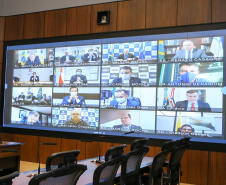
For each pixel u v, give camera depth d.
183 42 6.47
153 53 6.71
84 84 7.36
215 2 6.27
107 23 7.20
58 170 1.88
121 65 7.00
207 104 6.17
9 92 8.28
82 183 2.89
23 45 8.23
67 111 7.51
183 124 6.33
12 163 6.13
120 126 6.89
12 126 8.17
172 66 6.52
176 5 6.59
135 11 6.97
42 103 7.85
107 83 7.11
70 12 7.71
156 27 6.73
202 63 6.28
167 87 6.53
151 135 6.58
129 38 6.98
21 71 8.19
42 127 7.80
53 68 7.79
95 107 7.19
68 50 7.64
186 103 6.34
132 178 3.47
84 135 7.24
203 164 6.12
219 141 6.04
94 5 7.43
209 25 6.28
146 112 6.67
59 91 7.66
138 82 6.80
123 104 6.90
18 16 8.36
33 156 7.81
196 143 6.20
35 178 1.75
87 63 7.38
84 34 7.48
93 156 7.10
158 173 3.92
